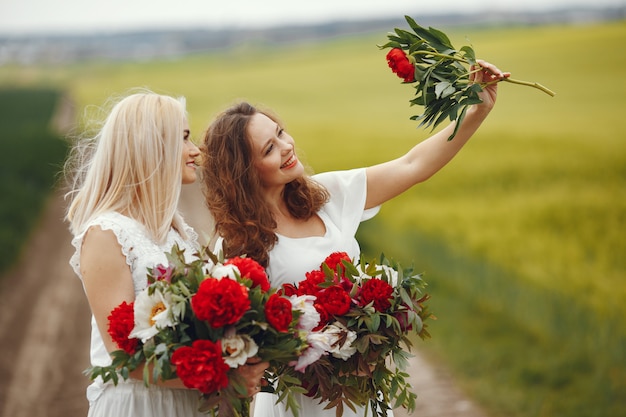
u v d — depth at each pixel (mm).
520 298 7254
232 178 2988
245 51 87812
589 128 19594
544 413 5047
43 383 6508
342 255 2867
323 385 2762
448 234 10562
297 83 47312
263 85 47969
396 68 2863
